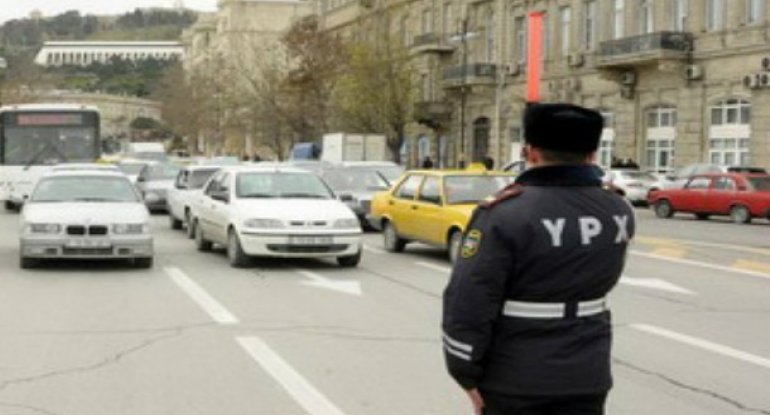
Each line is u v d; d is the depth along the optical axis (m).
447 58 66.06
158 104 141.88
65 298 12.17
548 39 55.34
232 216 15.84
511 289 3.63
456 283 3.64
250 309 11.44
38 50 190.12
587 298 3.67
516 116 58.00
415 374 8.05
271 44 97.06
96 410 6.88
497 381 3.65
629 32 48.56
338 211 15.84
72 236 14.66
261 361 8.52
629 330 10.41
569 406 3.66
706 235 24.80
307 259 17.11
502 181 17.41
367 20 65.88
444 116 64.06
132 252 14.94
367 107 62.38
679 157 45.25
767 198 29.64
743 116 41.59
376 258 17.64
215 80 93.56
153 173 30.69
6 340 9.41
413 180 18.39
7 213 30.03
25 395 7.30
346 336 9.77
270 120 75.38
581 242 3.60
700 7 44.03
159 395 7.31
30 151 27.62
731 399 7.37
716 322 10.98
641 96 47.88
